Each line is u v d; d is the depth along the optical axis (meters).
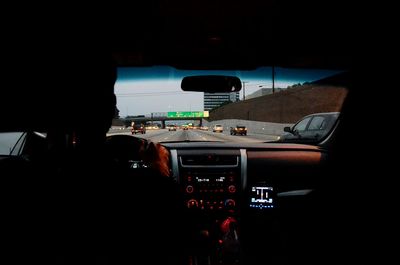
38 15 0.88
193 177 1.38
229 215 1.39
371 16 1.10
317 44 1.26
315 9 1.08
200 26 1.18
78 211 0.77
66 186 0.77
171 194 0.83
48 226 0.76
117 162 0.82
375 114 1.22
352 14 1.11
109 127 0.87
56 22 0.89
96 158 0.81
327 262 1.27
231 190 1.39
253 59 1.37
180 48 1.31
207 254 1.04
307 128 2.06
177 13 1.09
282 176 1.53
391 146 1.14
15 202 0.75
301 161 1.54
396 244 1.10
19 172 0.77
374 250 1.18
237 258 1.10
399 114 1.12
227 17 1.13
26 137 0.86
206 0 1.01
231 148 1.45
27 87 0.82
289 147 1.54
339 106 1.39
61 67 0.83
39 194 0.76
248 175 1.52
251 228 1.40
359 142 1.28
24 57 0.84
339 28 1.18
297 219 1.43
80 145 0.81
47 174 0.77
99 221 0.77
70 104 0.82
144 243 0.79
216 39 1.25
